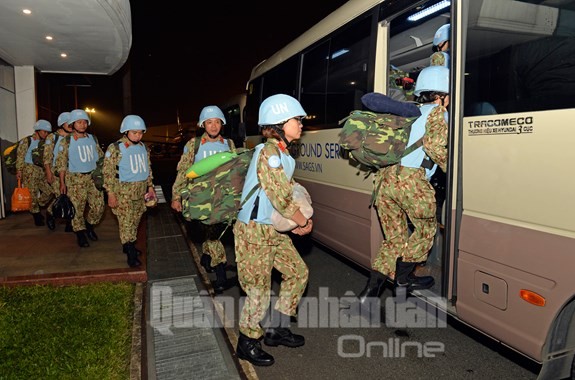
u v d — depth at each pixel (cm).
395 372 330
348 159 461
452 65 300
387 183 363
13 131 911
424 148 333
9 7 550
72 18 593
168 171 2250
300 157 588
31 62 888
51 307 421
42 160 702
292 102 295
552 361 258
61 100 1376
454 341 375
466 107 292
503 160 266
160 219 919
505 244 267
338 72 480
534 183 247
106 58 854
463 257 300
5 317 396
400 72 471
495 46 271
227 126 1436
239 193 310
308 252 656
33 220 823
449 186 307
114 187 503
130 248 526
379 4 405
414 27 445
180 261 611
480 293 287
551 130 237
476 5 285
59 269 521
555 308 240
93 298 447
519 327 262
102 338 361
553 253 238
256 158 297
